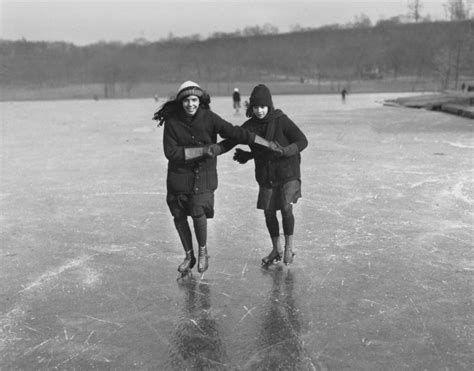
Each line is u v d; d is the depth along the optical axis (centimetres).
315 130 1694
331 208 661
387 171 907
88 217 650
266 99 418
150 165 1052
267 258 466
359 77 10850
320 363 306
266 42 14925
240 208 677
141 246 534
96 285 433
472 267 455
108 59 11781
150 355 321
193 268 466
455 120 1988
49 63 11331
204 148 394
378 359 309
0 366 312
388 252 496
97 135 1708
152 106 4031
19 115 3073
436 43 10744
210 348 327
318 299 396
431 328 346
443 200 688
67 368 308
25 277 453
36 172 995
